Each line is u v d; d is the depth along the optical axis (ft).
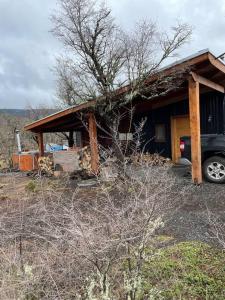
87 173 34.22
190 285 11.36
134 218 9.84
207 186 27.99
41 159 42.01
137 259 9.30
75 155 39.63
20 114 97.04
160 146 47.65
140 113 48.39
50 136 94.99
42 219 11.94
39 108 102.01
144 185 11.46
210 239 15.38
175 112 46.11
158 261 12.35
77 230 9.05
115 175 15.31
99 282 8.82
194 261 12.85
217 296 10.70
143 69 33.58
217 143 29.99
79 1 34.73
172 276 11.54
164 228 16.81
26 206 15.23
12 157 63.16
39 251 10.53
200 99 44.80
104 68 32.35
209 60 28.27
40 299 9.25
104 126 39.96
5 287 8.98
